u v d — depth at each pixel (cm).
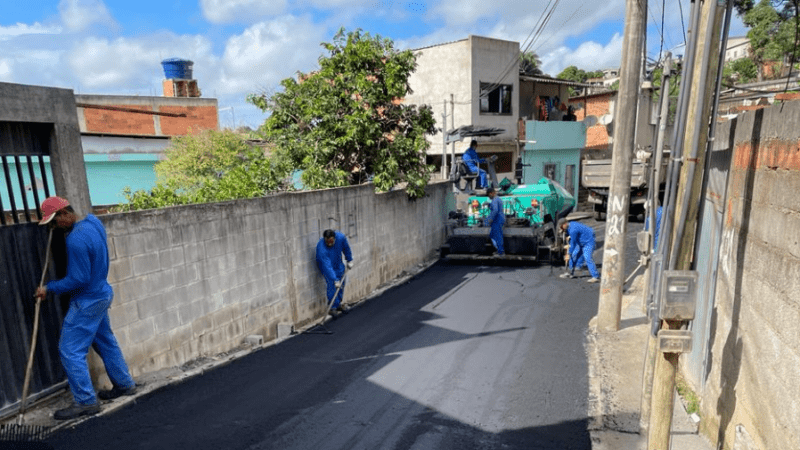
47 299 461
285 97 1121
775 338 299
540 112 2448
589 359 626
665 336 336
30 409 445
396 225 1127
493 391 538
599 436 445
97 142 1767
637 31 667
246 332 676
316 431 449
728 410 386
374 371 589
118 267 500
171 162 1675
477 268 1188
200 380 550
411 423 468
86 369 448
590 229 1046
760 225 335
